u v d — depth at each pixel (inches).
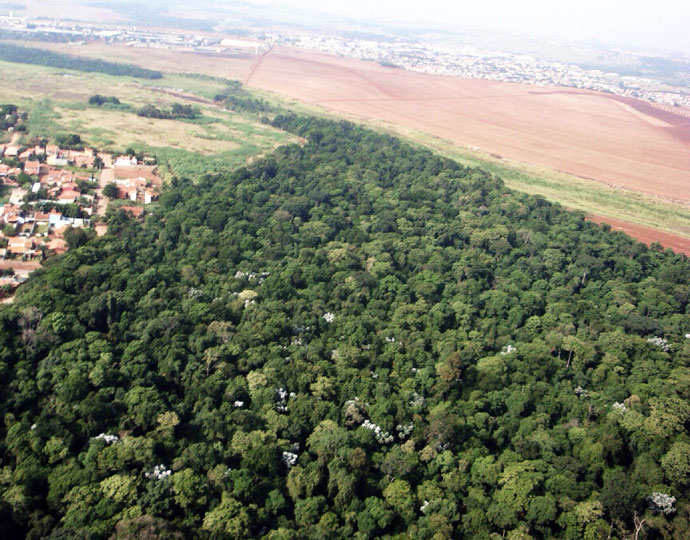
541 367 6491.1
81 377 5413.4
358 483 4827.8
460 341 6993.1
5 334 5885.8
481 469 5049.2
